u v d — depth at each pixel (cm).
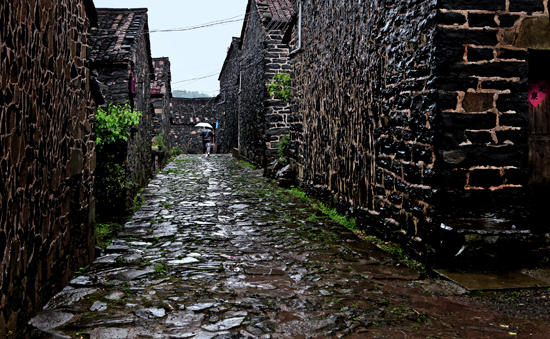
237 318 321
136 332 295
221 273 435
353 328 304
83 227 475
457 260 418
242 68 2088
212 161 2033
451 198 441
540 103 518
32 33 303
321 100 872
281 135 1510
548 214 516
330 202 801
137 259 483
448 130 436
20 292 280
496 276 409
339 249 527
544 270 424
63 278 396
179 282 406
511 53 443
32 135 303
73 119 432
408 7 497
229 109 2631
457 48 434
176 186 1141
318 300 360
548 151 520
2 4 240
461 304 351
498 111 443
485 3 436
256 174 1434
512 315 327
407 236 499
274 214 757
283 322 314
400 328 305
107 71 846
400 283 406
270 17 1514
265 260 482
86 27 494
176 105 3372
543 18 444
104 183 784
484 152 442
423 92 464
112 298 362
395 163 534
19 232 276
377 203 594
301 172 1050
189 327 304
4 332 246
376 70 590
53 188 362
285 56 1509
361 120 650
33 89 306
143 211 781
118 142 800
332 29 795
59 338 284
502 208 447
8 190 252
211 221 698
